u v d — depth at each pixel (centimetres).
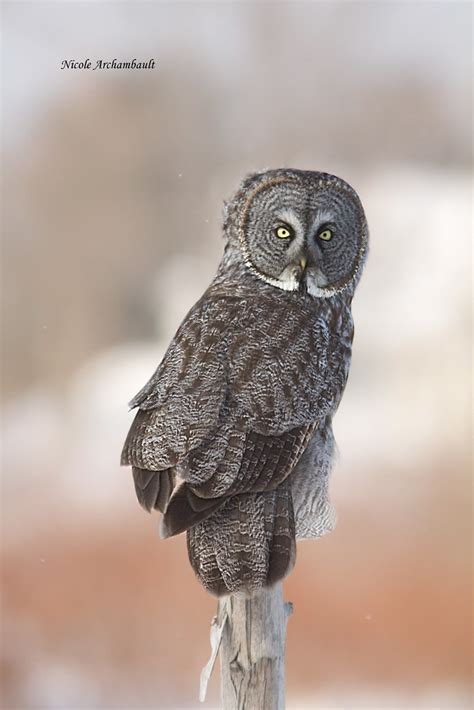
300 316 1061
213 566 1044
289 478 1054
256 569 1043
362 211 1072
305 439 1050
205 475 1042
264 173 1073
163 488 1043
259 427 1047
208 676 1046
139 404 1051
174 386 1049
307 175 1070
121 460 1047
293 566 1044
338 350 1062
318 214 1066
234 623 1049
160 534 1039
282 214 1066
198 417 1045
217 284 1070
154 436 1045
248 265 1069
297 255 1065
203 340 1054
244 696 1049
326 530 1062
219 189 3522
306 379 1053
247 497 1045
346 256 1070
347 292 1071
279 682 1049
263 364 1052
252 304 1062
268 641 1048
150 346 3106
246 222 1070
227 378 1050
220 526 1045
